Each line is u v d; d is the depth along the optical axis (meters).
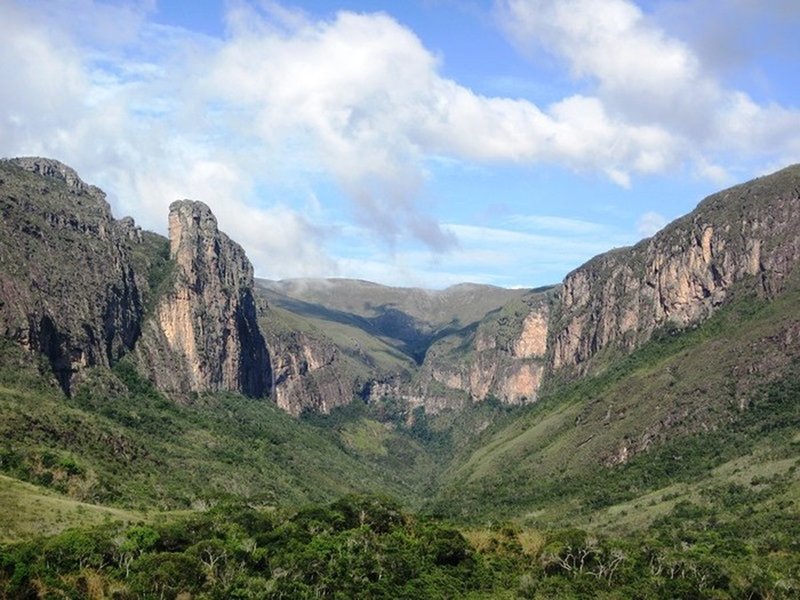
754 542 196.88
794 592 165.88
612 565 177.38
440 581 166.50
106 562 146.12
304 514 196.50
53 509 165.12
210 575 147.75
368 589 154.62
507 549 191.25
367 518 198.00
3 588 126.75
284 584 147.75
